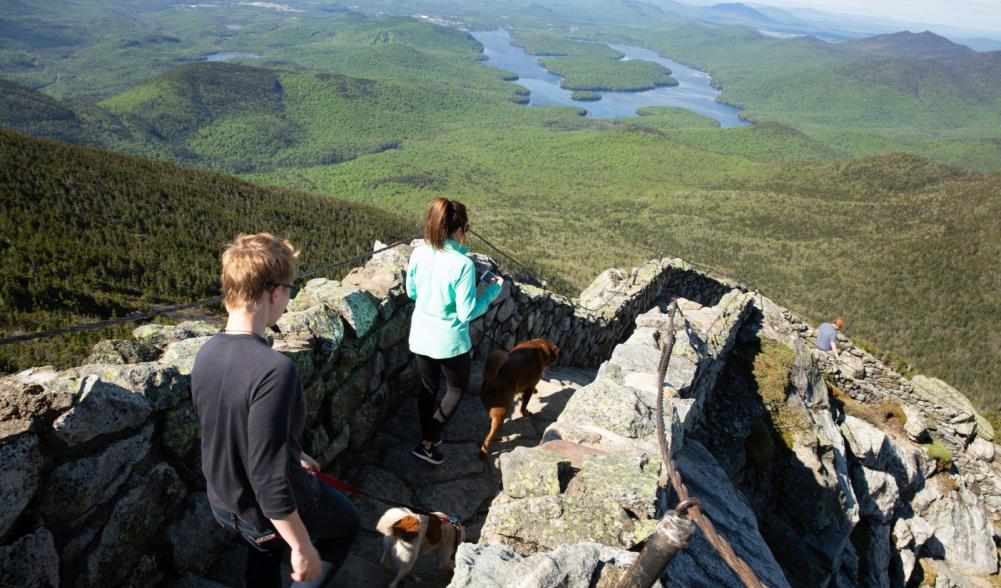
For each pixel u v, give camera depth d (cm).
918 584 1300
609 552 277
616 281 1391
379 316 517
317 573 218
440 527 375
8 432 224
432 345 455
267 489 201
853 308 18062
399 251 612
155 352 351
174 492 305
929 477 1472
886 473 1243
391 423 563
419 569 389
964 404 1548
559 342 996
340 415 461
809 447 1016
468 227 461
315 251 11056
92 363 312
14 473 222
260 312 222
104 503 264
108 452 262
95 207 10019
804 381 1166
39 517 239
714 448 930
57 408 241
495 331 768
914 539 1300
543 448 396
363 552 401
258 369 202
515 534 328
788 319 1747
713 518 570
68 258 7575
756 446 977
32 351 2448
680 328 773
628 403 447
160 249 8950
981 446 1526
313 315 430
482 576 264
